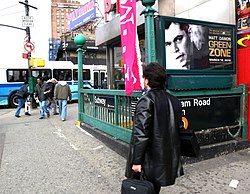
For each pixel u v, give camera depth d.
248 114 5.45
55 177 4.42
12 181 4.30
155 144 2.46
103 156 5.48
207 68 5.08
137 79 4.70
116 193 3.76
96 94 7.26
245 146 5.40
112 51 10.65
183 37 4.77
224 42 5.27
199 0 6.82
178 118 2.64
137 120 2.46
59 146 6.41
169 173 2.47
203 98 4.97
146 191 2.38
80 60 8.77
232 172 4.27
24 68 17.55
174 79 4.53
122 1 4.87
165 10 8.00
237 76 5.59
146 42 4.58
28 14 15.40
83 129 8.33
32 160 5.36
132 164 2.47
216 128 5.15
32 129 8.83
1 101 16.88
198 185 3.84
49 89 11.58
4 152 6.03
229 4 5.98
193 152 2.75
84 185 4.06
